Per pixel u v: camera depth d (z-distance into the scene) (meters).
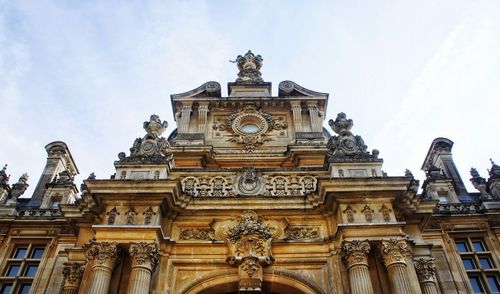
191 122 20.52
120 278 12.79
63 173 20.38
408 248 13.22
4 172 19.89
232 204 14.53
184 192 14.49
